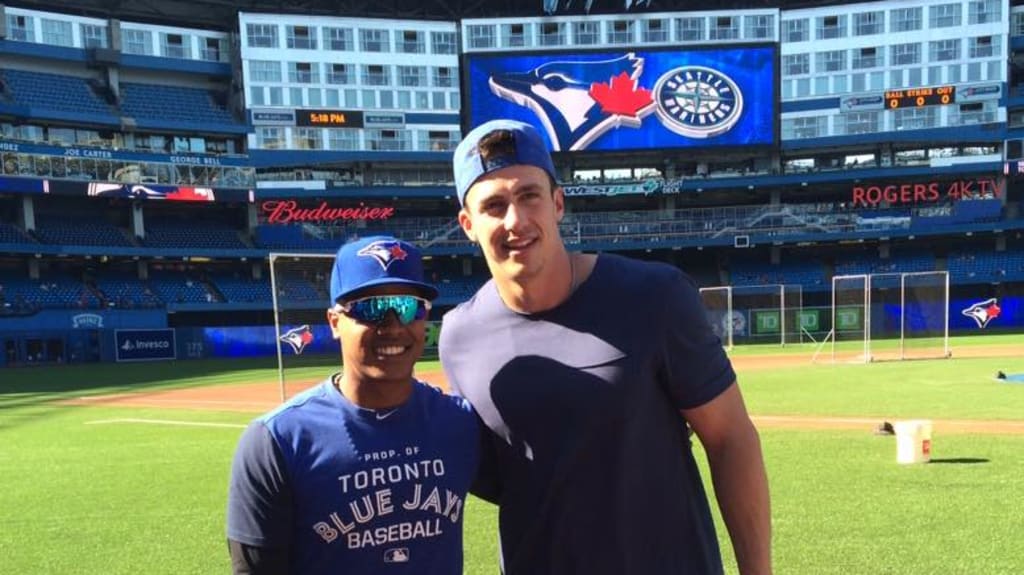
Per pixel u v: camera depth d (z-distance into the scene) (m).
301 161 42.66
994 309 37.22
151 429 11.45
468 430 2.18
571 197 44.41
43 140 38.81
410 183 44.69
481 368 2.07
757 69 42.72
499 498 2.27
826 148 43.59
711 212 42.84
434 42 44.31
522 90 43.09
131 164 38.56
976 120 41.28
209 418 12.90
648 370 1.91
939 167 40.97
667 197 45.16
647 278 1.96
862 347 28.23
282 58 42.41
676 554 1.97
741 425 2.03
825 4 44.69
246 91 42.00
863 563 4.38
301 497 2.04
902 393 13.19
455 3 45.56
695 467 2.10
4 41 38.06
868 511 5.43
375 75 43.69
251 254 40.28
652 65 42.75
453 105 44.56
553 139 43.00
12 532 5.59
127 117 40.22
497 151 1.92
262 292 40.91
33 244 35.22
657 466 1.94
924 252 42.62
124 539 5.34
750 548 2.05
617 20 43.50
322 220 42.94
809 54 42.84
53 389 20.00
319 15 43.03
